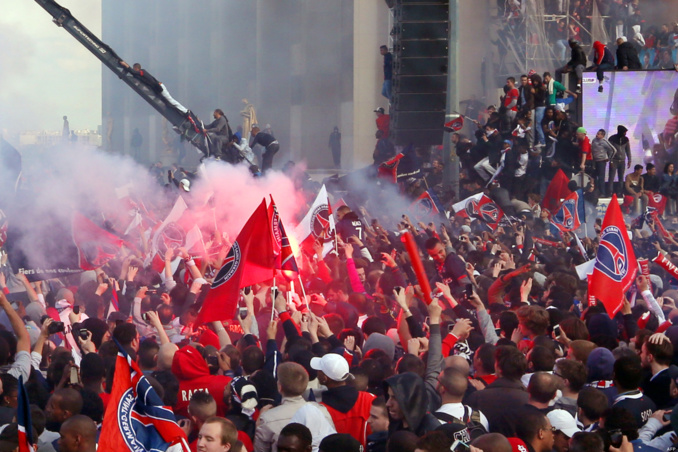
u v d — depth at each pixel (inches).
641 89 2436.0
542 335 767.1
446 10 2388.0
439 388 635.5
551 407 624.1
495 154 2475.4
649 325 907.4
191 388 666.2
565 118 2418.8
